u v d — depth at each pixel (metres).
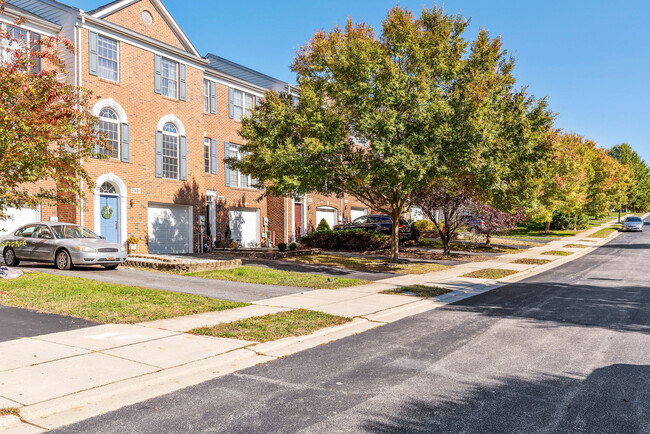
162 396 4.91
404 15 15.82
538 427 4.18
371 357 6.37
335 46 15.62
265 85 28.06
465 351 6.66
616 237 38.75
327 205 32.69
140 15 19.66
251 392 5.04
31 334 7.03
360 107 14.30
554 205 33.09
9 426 4.10
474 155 13.74
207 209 24.00
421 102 13.95
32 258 14.65
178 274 14.29
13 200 11.00
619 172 53.00
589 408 4.61
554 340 7.28
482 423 4.26
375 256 22.38
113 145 18.53
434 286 13.11
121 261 14.64
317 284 13.03
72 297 9.70
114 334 7.15
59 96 11.16
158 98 20.36
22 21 12.80
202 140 22.67
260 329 7.65
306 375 5.61
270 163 15.20
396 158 13.45
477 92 13.93
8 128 9.84
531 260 21.33
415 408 4.60
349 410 4.55
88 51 17.53
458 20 15.81
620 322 8.62
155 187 20.20
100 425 4.18
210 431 4.08
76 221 17.16
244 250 21.55
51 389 4.84
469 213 23.50
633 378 5.49
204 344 6.72
